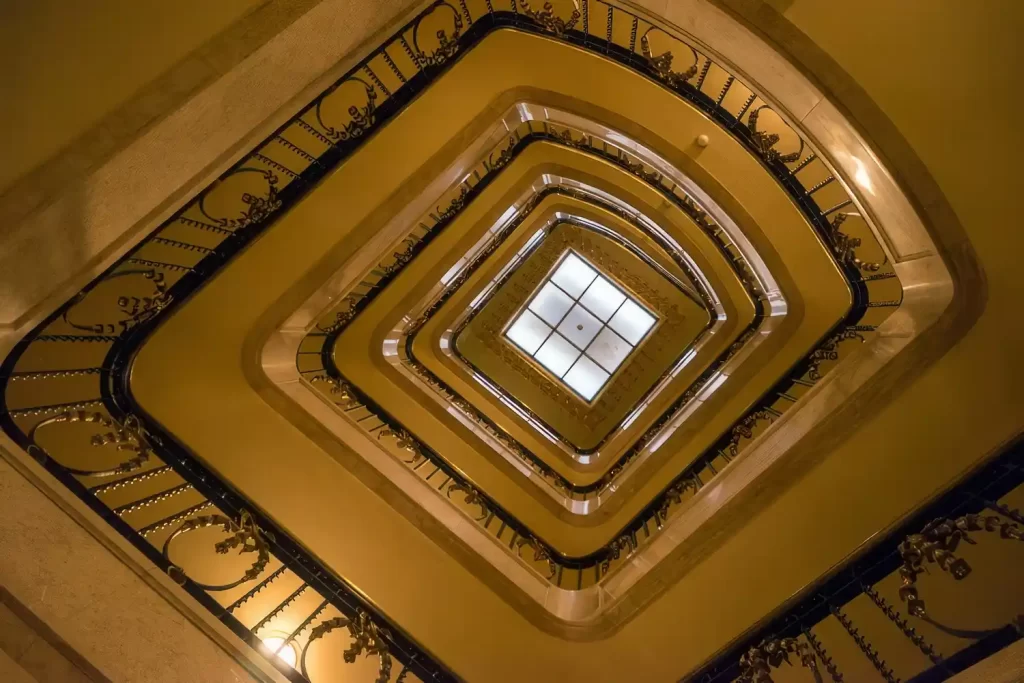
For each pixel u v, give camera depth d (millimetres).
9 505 2227
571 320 5746
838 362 3289
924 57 2260
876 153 2477
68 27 2041
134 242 2322
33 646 2105
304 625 2738
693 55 3129
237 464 3088
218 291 3191
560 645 3023
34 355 2471
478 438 4508
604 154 4180
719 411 3965
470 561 3209
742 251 3928
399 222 3721
